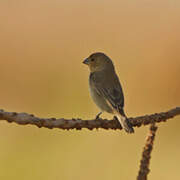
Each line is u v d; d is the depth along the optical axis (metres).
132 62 18.50
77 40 20.88
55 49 19.83
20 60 19.02
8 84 17.70
